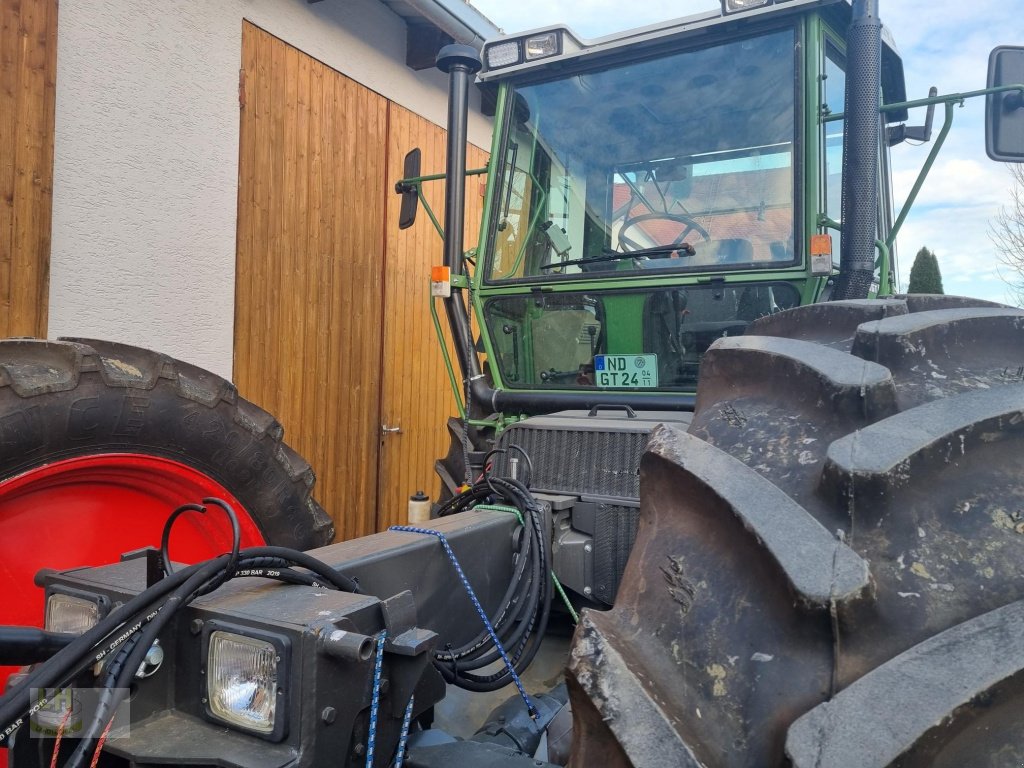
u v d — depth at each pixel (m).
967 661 0.85
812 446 1.20
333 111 4.78
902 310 1.58
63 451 1.92
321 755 1.15
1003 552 0.99
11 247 3.07
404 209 3.26
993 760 0.81
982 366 1.38
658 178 2.73
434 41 5.30
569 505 2.16
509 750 1.39
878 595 0.95
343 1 4.82
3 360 1.91
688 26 2.63
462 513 2.12
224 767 1.11
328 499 4.86
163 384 2.13
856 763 0.80
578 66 2.88
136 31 3.58
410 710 1.31
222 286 4.07
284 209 4.45
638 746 0.91
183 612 1.27
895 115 3.71
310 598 1.31
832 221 2.45
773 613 0.99
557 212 2.89
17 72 3.07
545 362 2.92
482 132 6.32
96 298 3.46
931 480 1.06
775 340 1.48
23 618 1.89
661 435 1.30
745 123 2.60
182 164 3.83
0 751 1.43
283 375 4.48
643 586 1.15
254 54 4.21
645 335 2.70
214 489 2.26
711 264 2.58
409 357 5.63
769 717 0.92
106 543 2.09
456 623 1.84
